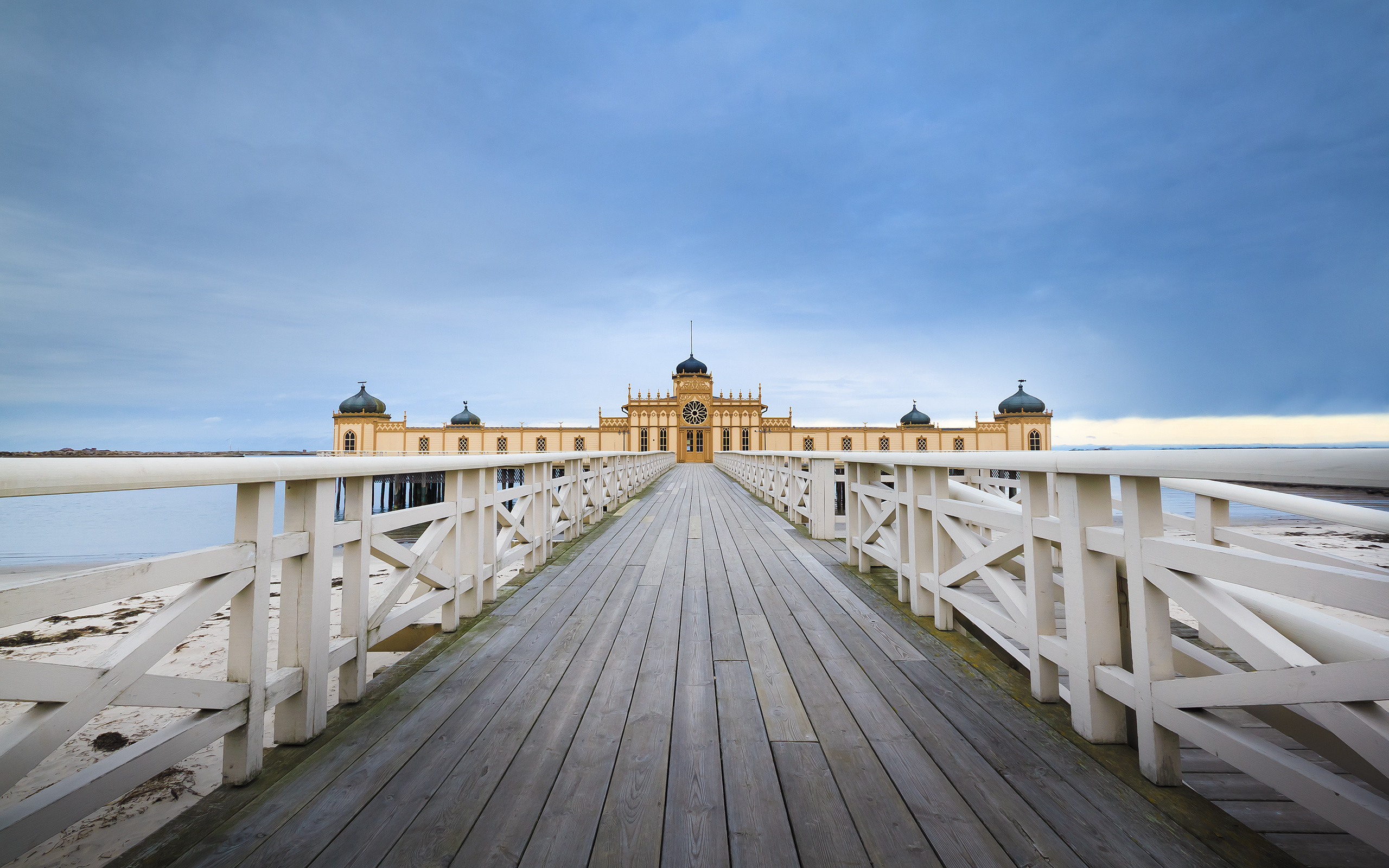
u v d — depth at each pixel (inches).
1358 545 526.3
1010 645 119.5
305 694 88.4
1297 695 57.9
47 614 52.1
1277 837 72.2
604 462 366.3
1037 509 102.0
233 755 77.2
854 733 91.0
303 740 87.9
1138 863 63.1
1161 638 77.3
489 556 169.9
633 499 480.7
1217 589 69.9
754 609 158.6
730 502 451.5
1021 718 95.7
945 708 99.6
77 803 56.6
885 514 177.9
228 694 75.1
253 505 79.6
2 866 51.5
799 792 76.0
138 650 62.1
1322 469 46.3
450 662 121.2
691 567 210.1
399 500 1792.6
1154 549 74.9
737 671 116.2
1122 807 72.3
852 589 179.6
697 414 1883.6
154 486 57.8
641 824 69.8
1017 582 202.4
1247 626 64.1
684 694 105.6
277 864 63.1
